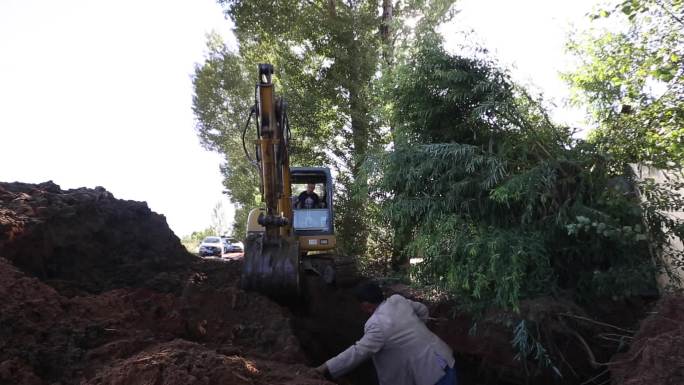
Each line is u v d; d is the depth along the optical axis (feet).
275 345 17.35
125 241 25.96
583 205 17.78
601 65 25.94
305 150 57.36
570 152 19.57
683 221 17.22
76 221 23.06
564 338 17.79
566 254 18.58
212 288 19.93
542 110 20.85
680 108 22.26
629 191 18.89
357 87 53.11
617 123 23.67
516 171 19.36
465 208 18.76
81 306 15.83
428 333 12.31
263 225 21.34
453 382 12.00
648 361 12.01
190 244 141.28
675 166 18.54
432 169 19.22
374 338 11.82
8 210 20.38
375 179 21.20
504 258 16.90
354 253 50.19
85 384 11.38
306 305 24.22
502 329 19.80
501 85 20.44
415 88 21.65
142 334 15.01
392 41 55.16
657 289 18.60
